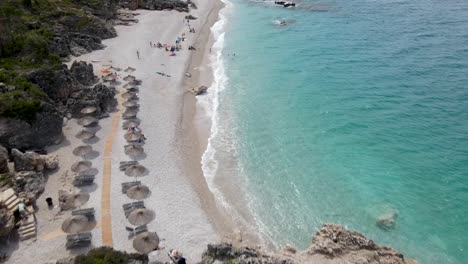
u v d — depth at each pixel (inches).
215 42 3371.1
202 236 1289.4
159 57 2844.5
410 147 1876.2
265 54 3083.2
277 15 4330.7
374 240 1346.0
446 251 1315.2
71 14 3031.5
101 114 1953.7
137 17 3875.5
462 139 1935.3
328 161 1766.7
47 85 1899.6
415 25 3794.3
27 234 1213.7
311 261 1134.4
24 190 1358.3
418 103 2283.5
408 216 1462.8
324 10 4510.3
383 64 2859.3
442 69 2746.1
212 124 2037.4
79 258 1034.1
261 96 2362.2
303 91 2438.5
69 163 1577.3
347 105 2267.5
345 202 1524.4
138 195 1366.9
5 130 1585.9
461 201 1539.1
